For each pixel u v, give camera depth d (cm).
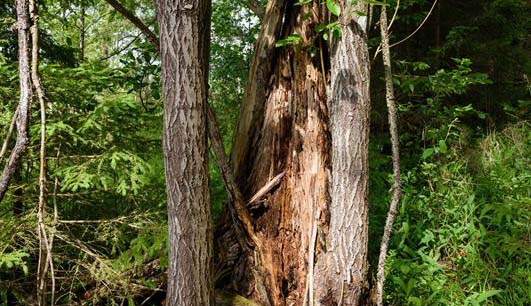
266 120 355
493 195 438
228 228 353
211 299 272
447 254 406
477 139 547
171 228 261
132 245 332
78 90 344
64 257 302
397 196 301
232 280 338
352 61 301
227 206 360
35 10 197
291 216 337
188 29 243
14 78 331
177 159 252
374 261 393
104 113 351
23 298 319
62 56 441
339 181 302
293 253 333
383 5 292
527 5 611
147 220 341
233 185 328
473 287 363
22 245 312
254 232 337
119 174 341
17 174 342
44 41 425
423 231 420
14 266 329
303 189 338
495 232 392
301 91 349
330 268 307
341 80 303
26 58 190
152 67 396
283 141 351
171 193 257
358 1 297
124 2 518
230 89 656
